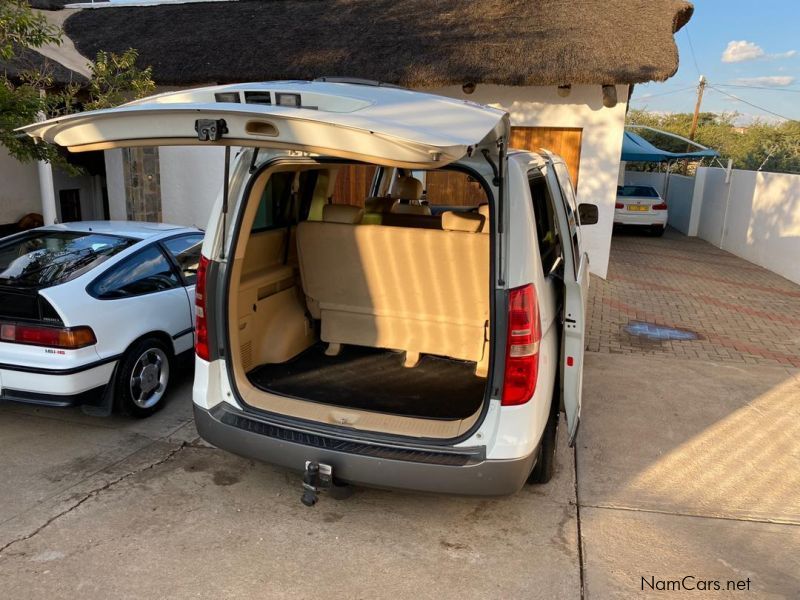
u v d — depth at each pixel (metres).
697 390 5.64
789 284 11.20
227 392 3.45
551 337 3.33
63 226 5.34
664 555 3.26
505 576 3.06
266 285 4.08
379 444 3.13
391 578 3.03
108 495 3.68
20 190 11.38
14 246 4.97
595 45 9.47
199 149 10.96
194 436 4.48
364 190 7.48
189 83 10.49
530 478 3.86
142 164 9.99
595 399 5.36
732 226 15.52
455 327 4.04
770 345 7.14
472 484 2.99
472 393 3.79
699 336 7.46
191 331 5.16
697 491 3.91
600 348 6.86
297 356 4.30
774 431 4.81
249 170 3.39
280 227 4.29
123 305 4.44
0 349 4.10
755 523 3.58
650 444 4.54
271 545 3.26
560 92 9.65
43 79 6.68
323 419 3.31
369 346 4.28
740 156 28.64
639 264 12.91
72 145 2.78
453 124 2.63
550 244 3.91
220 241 3.40
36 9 12.61
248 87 3.08
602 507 3.70
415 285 3.94
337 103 2.83
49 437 4.41
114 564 3.07
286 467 3.23
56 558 3.10
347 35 10.77
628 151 19.11
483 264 3.67
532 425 3.00
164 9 12.56
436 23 10.73
